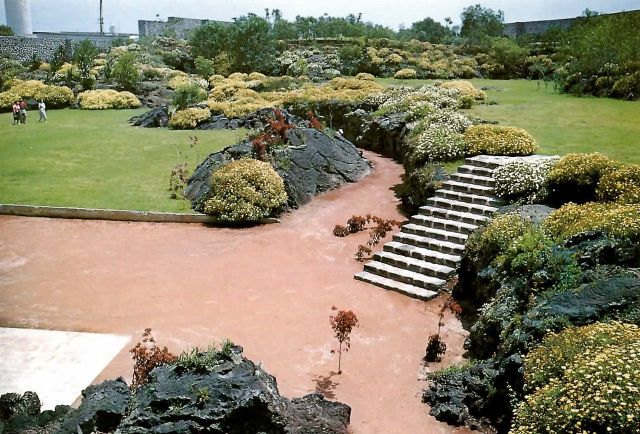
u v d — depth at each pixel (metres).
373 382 8.39
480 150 15.77
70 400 7.82
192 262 13.15
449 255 12.22
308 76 42.62
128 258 13.38
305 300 11.15
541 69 39.97
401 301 11.14
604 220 9.05
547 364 6.40
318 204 17.69
